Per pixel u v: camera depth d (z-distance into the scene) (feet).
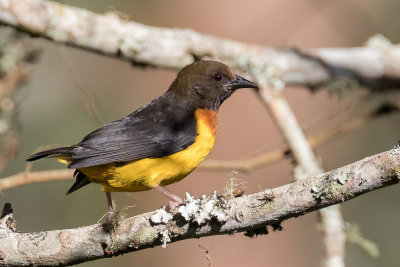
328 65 41.63
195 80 32.30
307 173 34.63
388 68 42.52
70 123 47.42
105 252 23.71
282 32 51.85
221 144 50.67
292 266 47.88
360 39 48.57
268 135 50.83
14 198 44.98
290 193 21.45
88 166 27.07
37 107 47.55
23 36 39.86
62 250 23.85
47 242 23.91
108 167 27.78
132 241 23.32
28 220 44.78
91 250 23.77
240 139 50.75
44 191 45.52
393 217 45.24
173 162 29.04
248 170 38.70
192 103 32.01
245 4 53.62
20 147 39.22
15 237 24.18
